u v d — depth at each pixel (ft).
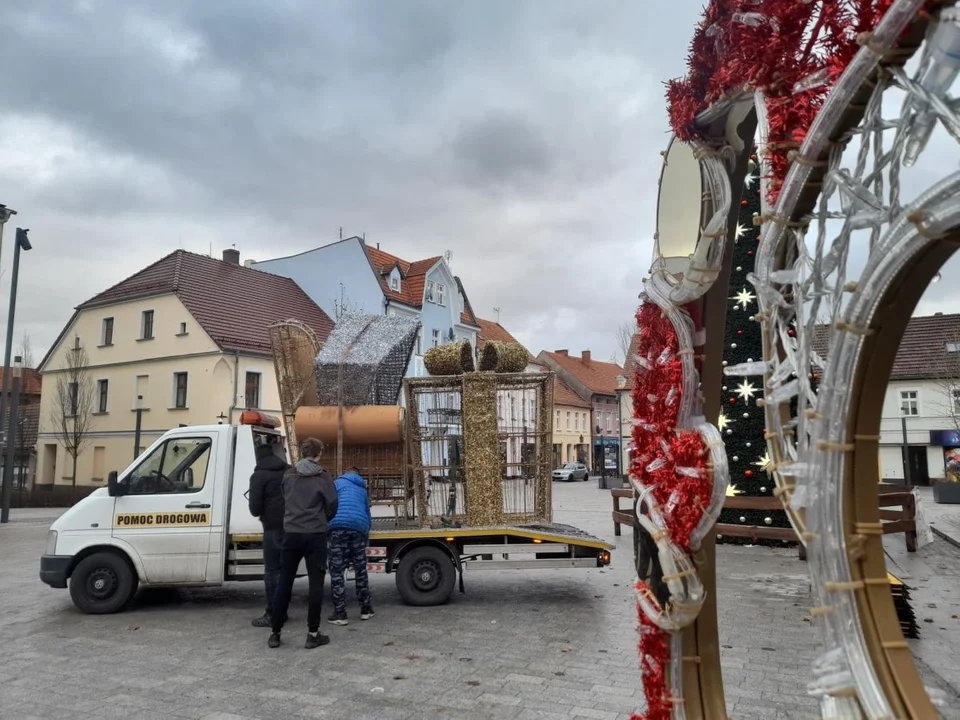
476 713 15.06
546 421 27.30
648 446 9.58
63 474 110.73
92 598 25.12
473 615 24.23
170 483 26.09
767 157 7.48
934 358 134.10
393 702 15.80
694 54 7.97
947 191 5.18
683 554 8.36
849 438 6.46
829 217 6.51
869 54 5.60
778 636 20.90
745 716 14.79
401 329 29.32
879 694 6.10
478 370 28.04
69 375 107.14
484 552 25.90
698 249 7.93
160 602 27.48
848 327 6.16
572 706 15.38
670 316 8.73
